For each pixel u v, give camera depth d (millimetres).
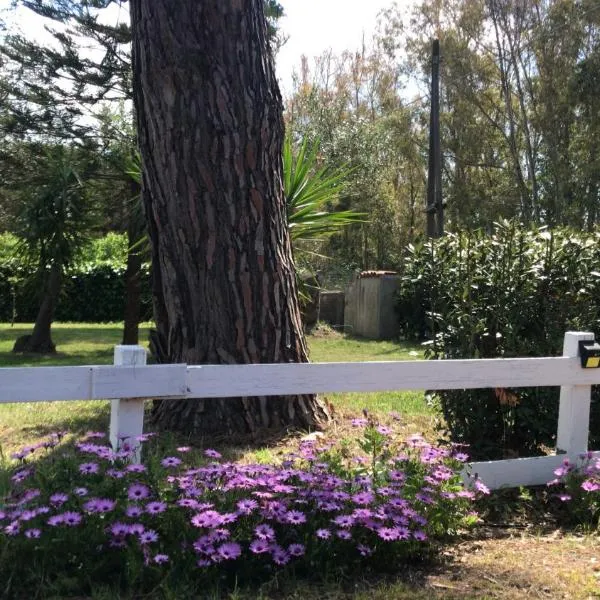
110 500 2857
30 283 12922
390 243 32031
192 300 5102
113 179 13328
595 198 30500
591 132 29500
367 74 35188
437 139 18078
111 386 3277
